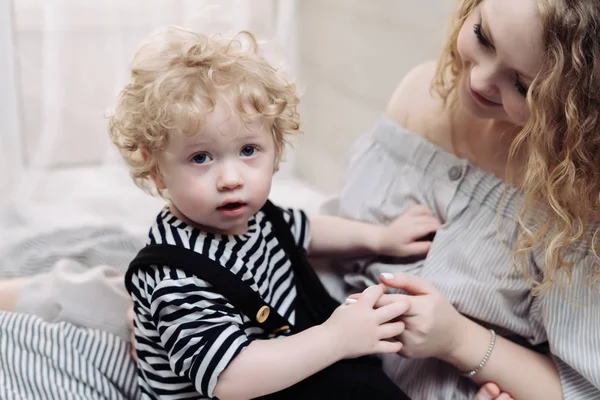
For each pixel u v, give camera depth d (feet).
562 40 2.72
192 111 2.75
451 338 3.11
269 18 5.58
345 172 4.15
